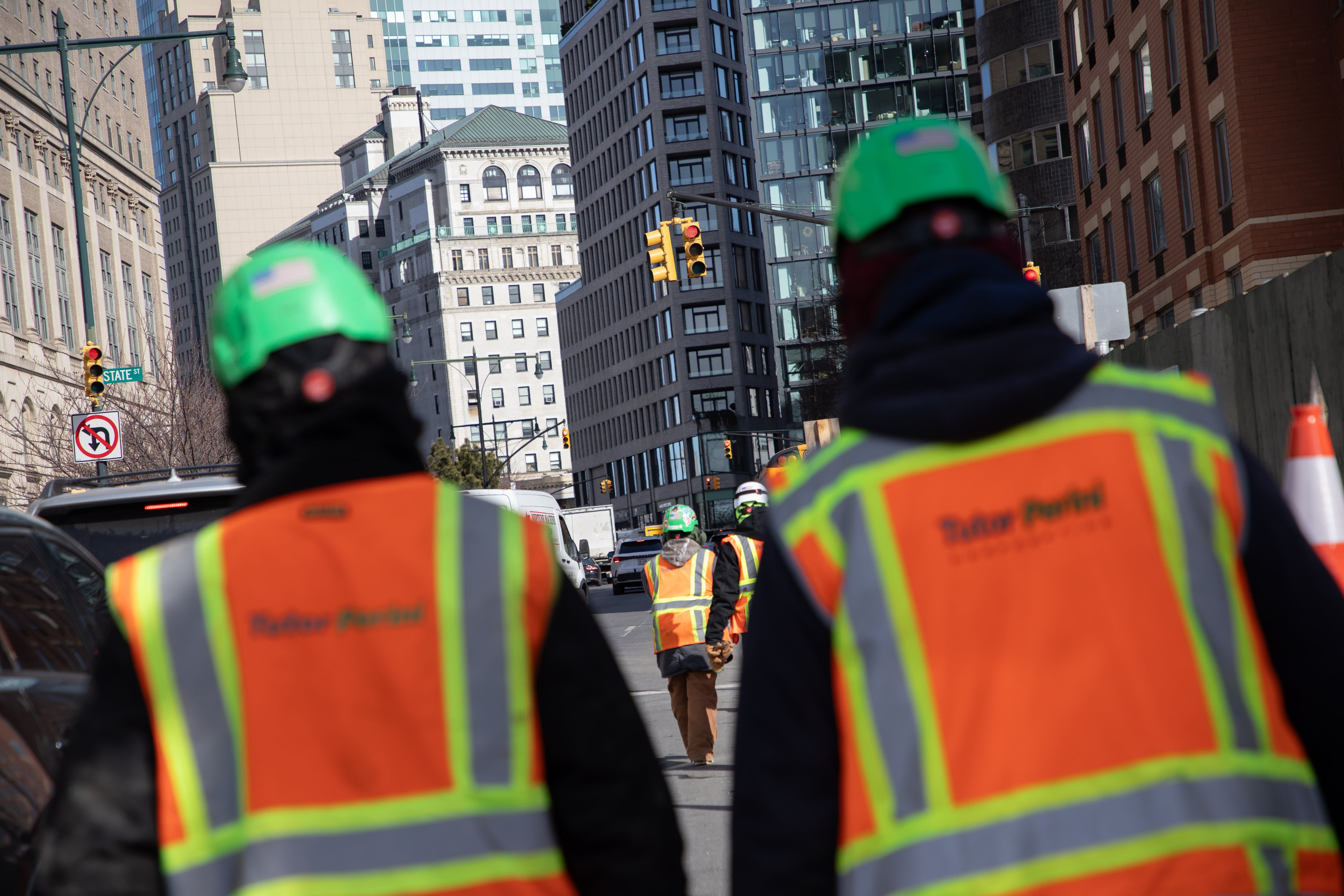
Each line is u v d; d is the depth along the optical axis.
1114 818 2.17
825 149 106.94
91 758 2.42
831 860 2.33
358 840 2.39
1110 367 2.39
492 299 182.75
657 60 129.00
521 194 184.50
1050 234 54.22
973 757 2.21
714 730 12.54
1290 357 14.46
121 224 79.44
